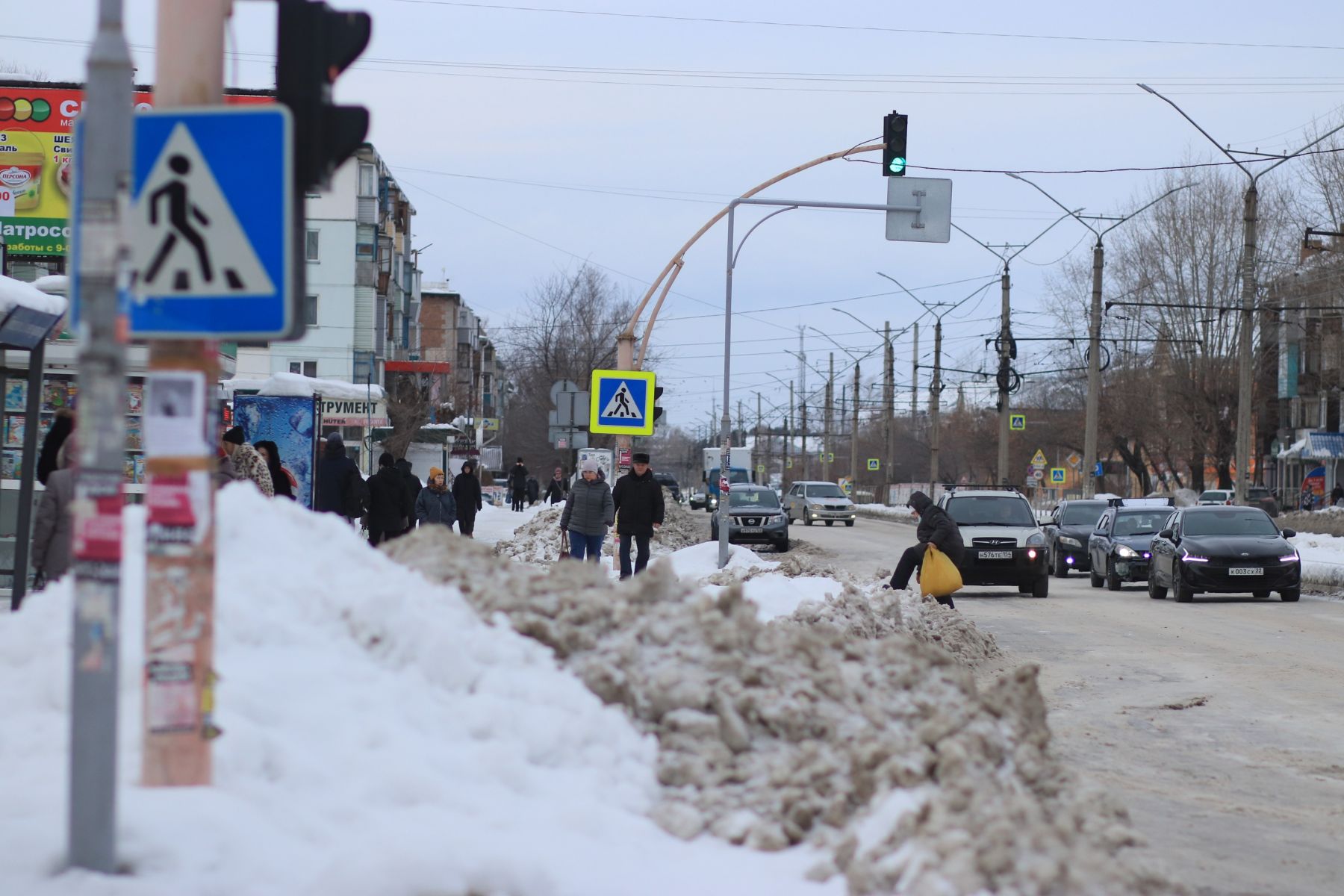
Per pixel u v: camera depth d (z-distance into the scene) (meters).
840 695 11.22
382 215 116.94
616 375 37.78
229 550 10.96
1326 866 11.25
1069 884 8.42
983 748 10.55
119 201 7.95
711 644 11.45
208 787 8.62
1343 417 108.19
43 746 9.23
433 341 190.62
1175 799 13.84
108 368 7.89
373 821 8.64
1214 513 43.00
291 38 8.67
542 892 8.10
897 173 37.84
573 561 12.86
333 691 9.77
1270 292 97.62
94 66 7.91
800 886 8.80
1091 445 71.94
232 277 8.42
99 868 7.70
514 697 10.27
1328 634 30.55
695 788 10.16
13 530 25.03
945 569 30.27
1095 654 26.44
